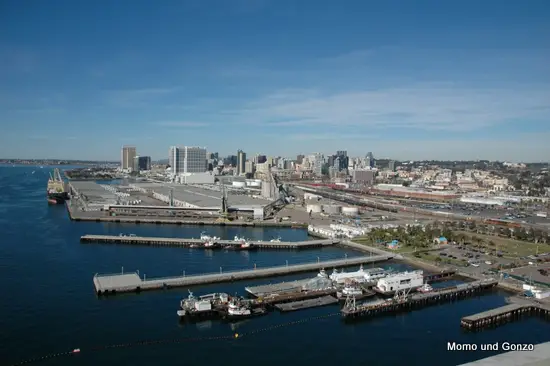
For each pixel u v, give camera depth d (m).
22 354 119.38
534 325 144.12
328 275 198.75
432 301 164.75
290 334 135.12
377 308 152.88
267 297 161.50
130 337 131.00
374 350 125.31
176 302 160.75
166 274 198.50
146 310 152.25
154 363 116.12
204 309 147.12
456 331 138.75
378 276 189.12
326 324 143.25
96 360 117.12
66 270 199.88
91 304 156.88
